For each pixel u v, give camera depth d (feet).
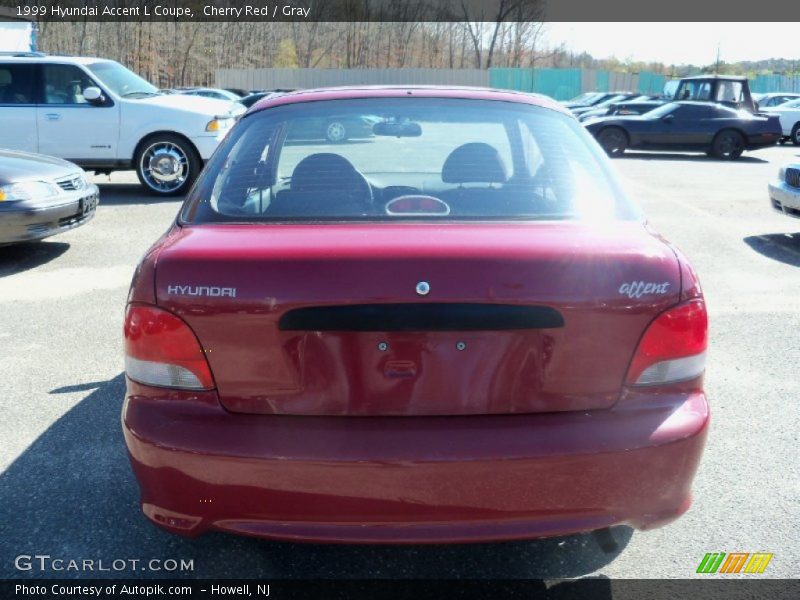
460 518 7.59
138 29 146.72
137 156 37.01
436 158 9.89
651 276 7.83
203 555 9.64
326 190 9.28
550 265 7.64
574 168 9.76
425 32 173.37
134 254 25.44
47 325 18.43
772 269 24.08
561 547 9.82
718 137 62.28
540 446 7.52
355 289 7.50
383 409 7.70
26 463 11.75
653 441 7.67
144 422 7.84
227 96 90.33
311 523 7.63
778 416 13.62
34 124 36.37
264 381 7.70
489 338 7.64
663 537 10.04
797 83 149.59
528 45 174.91
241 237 8.22
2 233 23.16
